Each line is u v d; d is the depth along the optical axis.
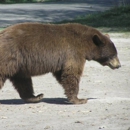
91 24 46.22
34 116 16.92
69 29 18.45
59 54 18.14
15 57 17.72
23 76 18.36
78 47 18.33
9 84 22.91
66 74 18.28
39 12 61.53
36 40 17.94
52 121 16.20
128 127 15.40
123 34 40.00
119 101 19.25
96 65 27.73
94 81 23.53
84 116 16.86
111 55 19.05
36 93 21.00
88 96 20.22
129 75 25.05
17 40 17.75
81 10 63.84
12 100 19.70
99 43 18.69
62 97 20.19
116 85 22.62
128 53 31.42
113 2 75.81
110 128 15.30
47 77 24.55
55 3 78.06
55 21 50.69
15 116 16.95
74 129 15.17
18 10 64.44
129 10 50.31
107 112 17.41
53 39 18.12
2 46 17.64
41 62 18.02
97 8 66.75
